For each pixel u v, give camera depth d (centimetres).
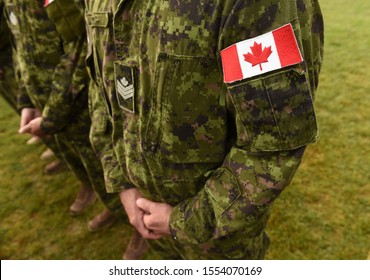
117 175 105
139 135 84
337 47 356
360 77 303
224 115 73
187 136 76
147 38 70
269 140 64
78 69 133
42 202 224
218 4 59
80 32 127
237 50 60
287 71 57
